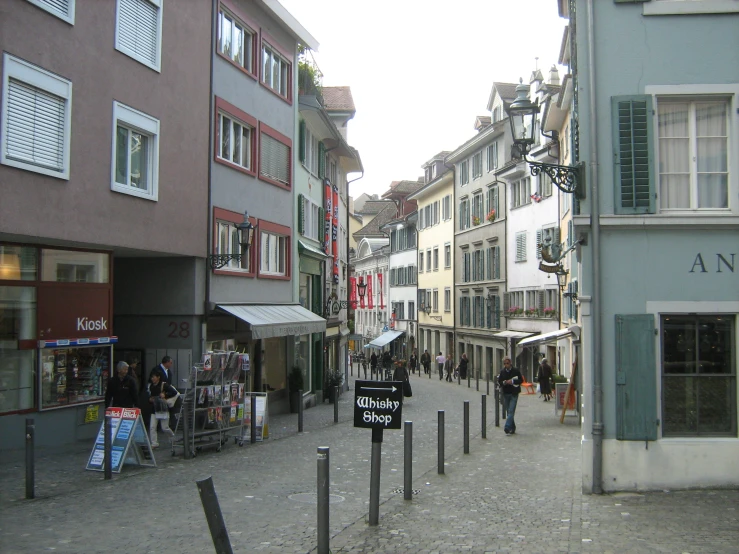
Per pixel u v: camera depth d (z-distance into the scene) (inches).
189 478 468.8
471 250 2081.7
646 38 424.8
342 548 301.0
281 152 989.2
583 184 423.2
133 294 757.3
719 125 427.8
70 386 591.5
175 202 701.9
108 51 597.3
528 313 1612.9
